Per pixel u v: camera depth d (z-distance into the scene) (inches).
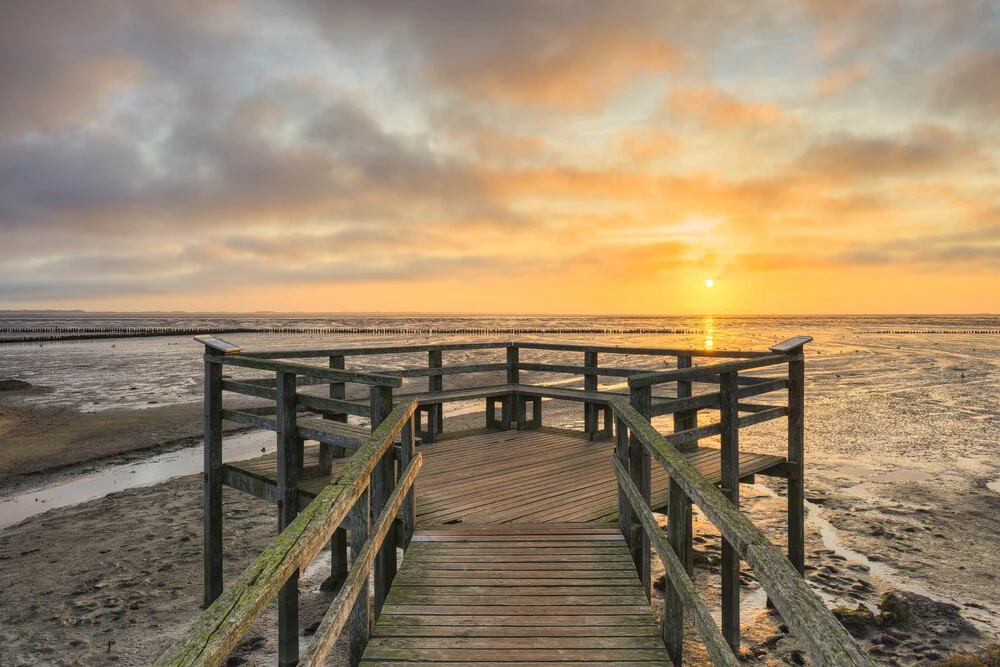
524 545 180.1
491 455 297.7
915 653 219.0
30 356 1931.6
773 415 262.8
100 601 268.8
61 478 498.0
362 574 107.1
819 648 49.0
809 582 281.6
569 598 149.7
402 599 149.3
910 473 481.7
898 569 298.5
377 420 187.2
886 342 2549.2
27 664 219.8
